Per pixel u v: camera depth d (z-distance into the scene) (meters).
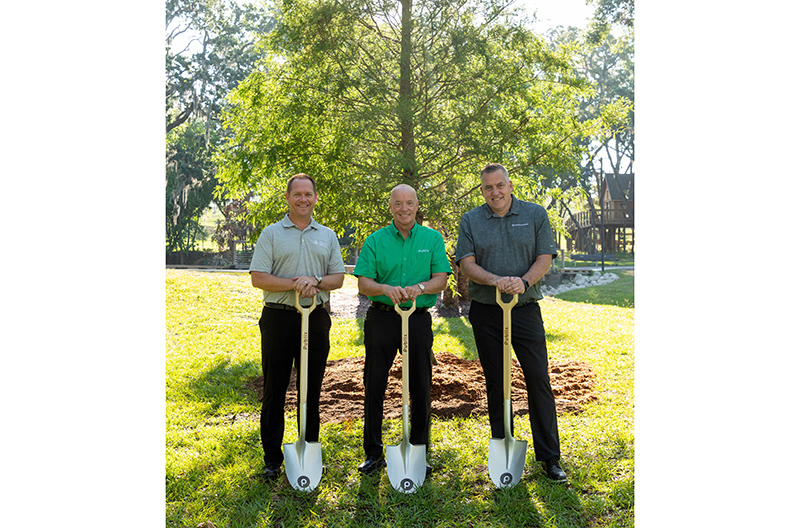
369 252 3.47
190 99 22.62
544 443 3.42
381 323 3.45
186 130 26.73
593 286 20.88
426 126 7.25
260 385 5.75
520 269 3.56
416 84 7.77
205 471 3.57
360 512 3.06
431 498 3.15
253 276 3.33
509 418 3.35
